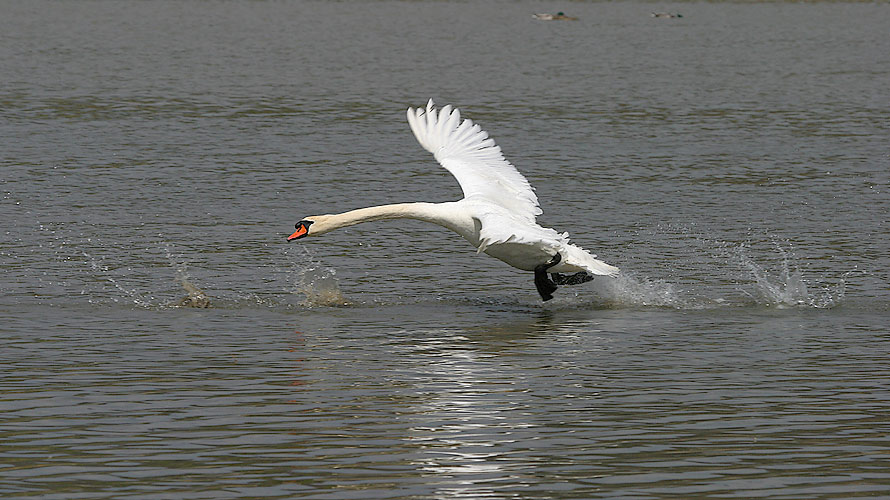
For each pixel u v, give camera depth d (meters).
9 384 11.73
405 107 38.94
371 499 8.69
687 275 17.89
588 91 44.25
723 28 85.00
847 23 91.38
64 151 29.19
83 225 21.11
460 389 11.67
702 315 15.30
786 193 24.81
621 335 14.12
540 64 55.69
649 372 12.36
